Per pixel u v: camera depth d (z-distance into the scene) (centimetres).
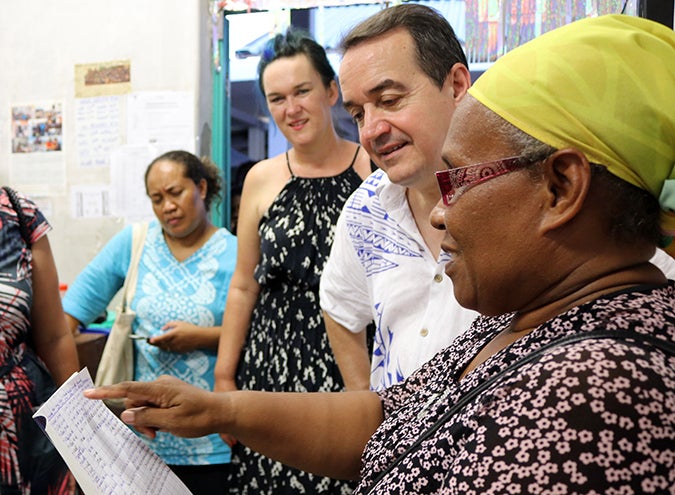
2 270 184
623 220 70
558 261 72
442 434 74
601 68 68
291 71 211
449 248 81
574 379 60
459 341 105
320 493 199
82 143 337
